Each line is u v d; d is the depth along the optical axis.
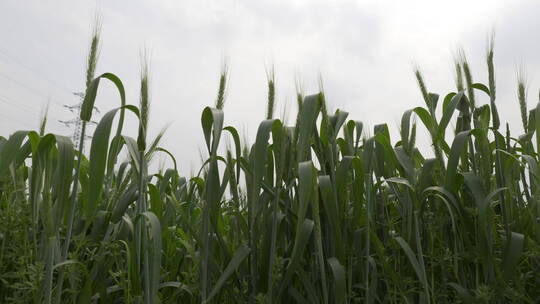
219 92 2.40
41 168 2.07
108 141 1.97
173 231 2.90
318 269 2.50
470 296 2.34
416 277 2.74
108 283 2.54
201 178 2.90
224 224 3.17
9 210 2.13
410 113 2.74
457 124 3.13
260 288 2.35
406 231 2.75
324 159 2.65
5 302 2.20
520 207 2.82
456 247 2.57
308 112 2.26
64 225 2.37
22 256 1.97
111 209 2.66
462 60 2.93
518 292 2.39
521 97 3.06
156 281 2.03
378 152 2.89
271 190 2.48
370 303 2.45
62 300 2.26
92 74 2.09
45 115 2.79
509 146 2.89
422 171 2.55
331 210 2.33
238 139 2.47
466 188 2.86
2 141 2.55
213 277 2.46
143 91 2.13
